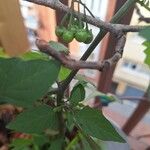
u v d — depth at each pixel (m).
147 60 0.12
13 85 0.09
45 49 0.09
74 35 0.10
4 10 0.22
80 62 0.09
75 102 0.12
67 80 0.12
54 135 0.18
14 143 0.19
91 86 0.17
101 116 0.12
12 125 0.11
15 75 0.09
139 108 0.29
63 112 0.13
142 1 0.11
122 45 0.10
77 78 0.15
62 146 0.15
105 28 0.10
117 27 0.10
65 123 0.14
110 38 0.18
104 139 0.12
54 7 0.11
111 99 0.22
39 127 0.11
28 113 0.11
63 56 0.09
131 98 0.27
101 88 0.26
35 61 0.09
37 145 0.19
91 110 0.12
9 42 0.25
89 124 0.12
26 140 0.19
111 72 0.24
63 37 0.10
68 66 0.09
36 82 0.09
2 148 0.21
